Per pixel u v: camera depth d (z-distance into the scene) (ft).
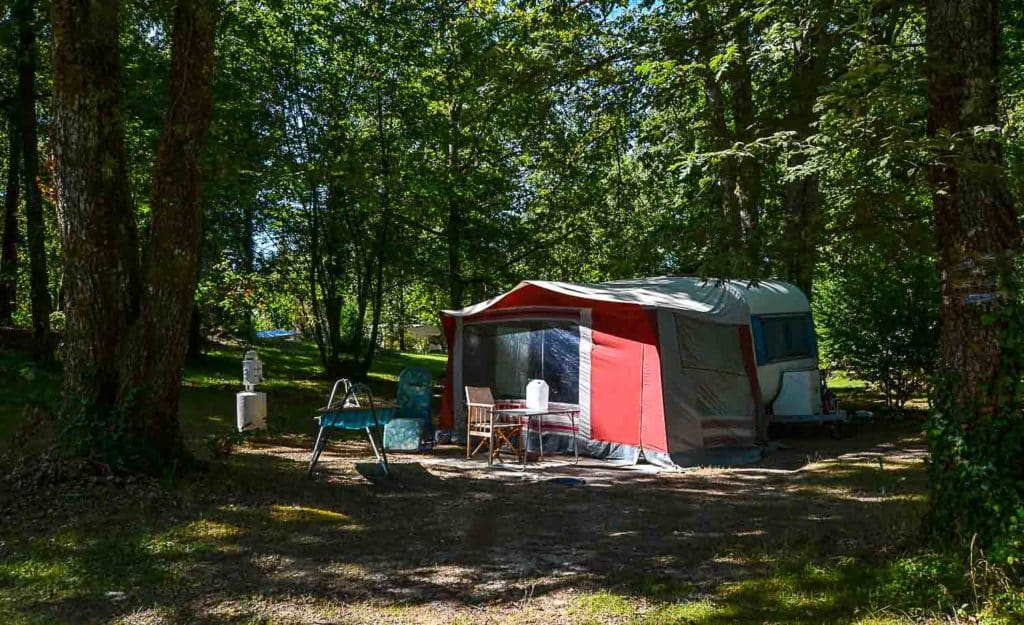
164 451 23.31
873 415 48.19
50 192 49.90
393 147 60.64
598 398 35.22
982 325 15.69
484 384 39.19
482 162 64.75
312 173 51.19
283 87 56.85
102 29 22.65
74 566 16.83
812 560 17.69
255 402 37.19
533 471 31.35
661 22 37.70
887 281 43.60
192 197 23.59
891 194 19.74
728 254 19.84
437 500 25.07
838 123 17.56
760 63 27.22
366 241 63.77
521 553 19.11
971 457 15.60
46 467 21.49
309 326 81.30
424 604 15.57
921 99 20.40
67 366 22.72
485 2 37.37
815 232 20.70
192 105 23.40
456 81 56.70
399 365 90.79
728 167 22.03
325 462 31.32
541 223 68.39
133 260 23.68
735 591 15.96
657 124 39.86
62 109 22.61
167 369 23.34
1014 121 16.69
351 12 57.47
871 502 24.03
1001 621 13.19
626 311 33.81
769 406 41.22
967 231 15.99
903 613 14.14
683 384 33.55
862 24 19.04
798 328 44.01
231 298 63.77
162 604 15.20
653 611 15.02
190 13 23.16
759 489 27.32
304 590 16.20
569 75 32.45
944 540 16.12
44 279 46.14
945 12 16.49
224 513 20.95
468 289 70.18
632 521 22.47
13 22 39.81
